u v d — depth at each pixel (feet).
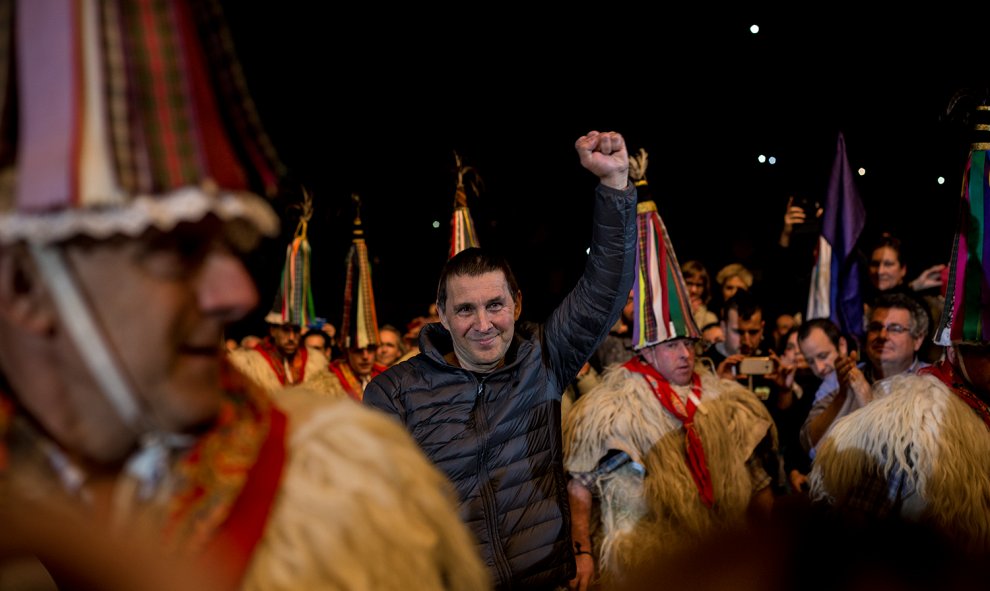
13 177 2.50
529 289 26.81
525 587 6.96
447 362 7.56
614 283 7.22
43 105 2.44
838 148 14.98
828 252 14.80
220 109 2.85
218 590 2.66
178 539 2.69
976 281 7.66
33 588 2.36
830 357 12.27
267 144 2.96
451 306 7.32
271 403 3.20
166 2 2.57
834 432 8.08
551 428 7.32
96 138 2.40
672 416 10.19
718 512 10.05
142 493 2.76
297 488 2.95
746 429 10.59
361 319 15.58
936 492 7.23
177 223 2.59
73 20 2.43
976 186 7.80
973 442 7.39
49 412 2.67
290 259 16.22
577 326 7.40
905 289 14.46
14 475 2.62
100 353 2.58
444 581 3.45
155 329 2.60
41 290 2.55
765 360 13.94
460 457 7.06
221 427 2.91
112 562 2.52
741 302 15.23
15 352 2.66
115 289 2.56
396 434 3.40
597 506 10.47
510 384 7.25
